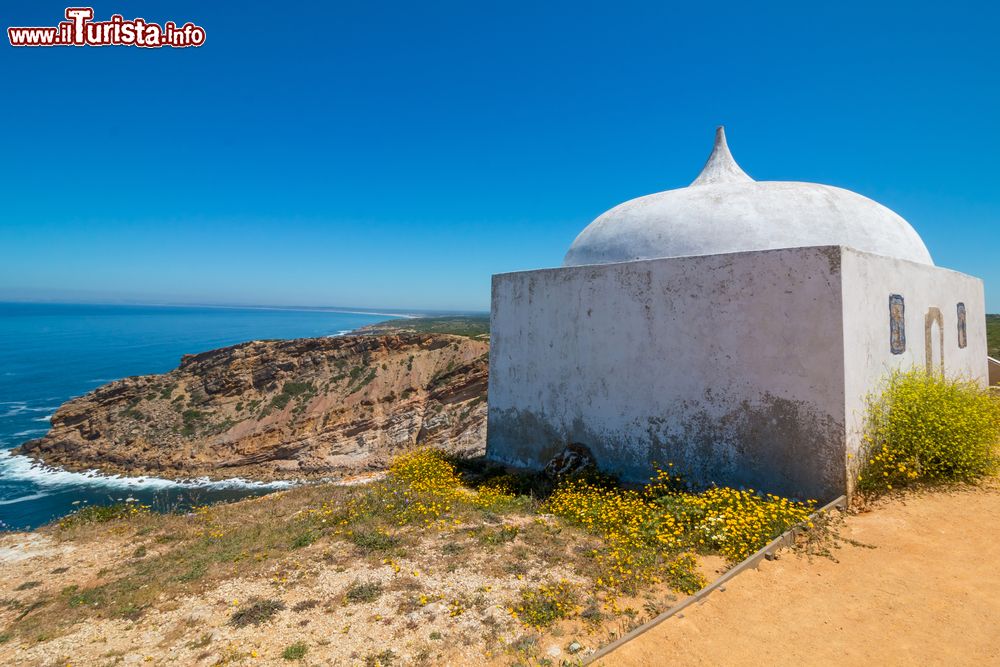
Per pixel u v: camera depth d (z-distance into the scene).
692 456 7.50
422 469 9.77
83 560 6.26
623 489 7.86
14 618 4.92
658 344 7.89
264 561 5.75
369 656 3.97
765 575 4.78
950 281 9.55
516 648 3.93
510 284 10.38
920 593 4.38
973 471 6.89
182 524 7.48
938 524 5.66
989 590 4.38
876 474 6.63
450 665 3.83
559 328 9.34
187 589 5.18
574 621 4.27
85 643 4.33
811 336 6.42
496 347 10.75
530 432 9.91
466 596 4.77
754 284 6.91
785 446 6.64
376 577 5.23
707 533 5.62
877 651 3.70
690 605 4.34
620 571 5.03
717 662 3.62
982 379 11.32
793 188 8.50
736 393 7.07
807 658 3.65
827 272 6.30
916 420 6.88
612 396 8.48
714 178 10.16
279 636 4.29
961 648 3.69
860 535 5.50
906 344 7.80
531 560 5.50
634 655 3.73
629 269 8.25
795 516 5.79
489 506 7.42
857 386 6.48
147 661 4.05
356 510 7.21
